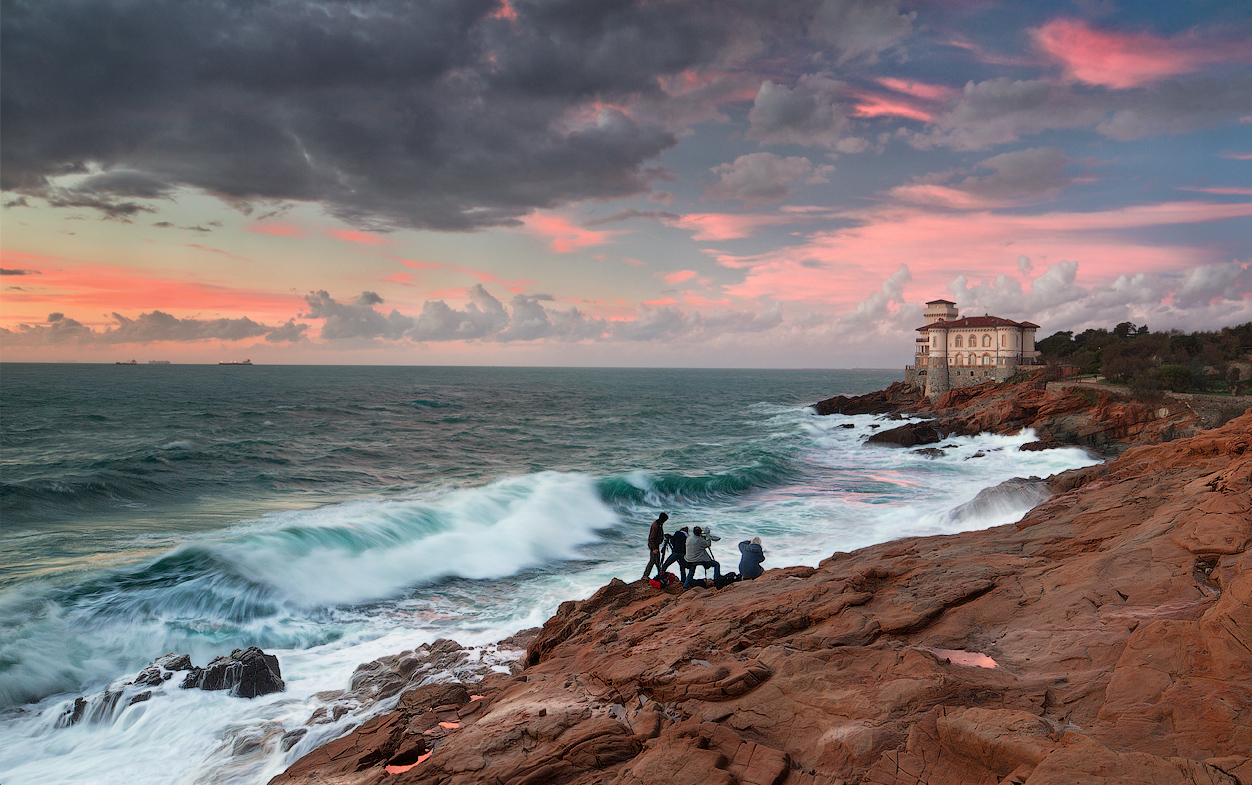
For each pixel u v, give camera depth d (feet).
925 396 292.40
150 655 48.34
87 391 387.55
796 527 86.58
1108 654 22.35
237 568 62.08
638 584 48.55
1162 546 31.22
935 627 28.78
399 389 515.50
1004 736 17.13
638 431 236.22
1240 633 19.35
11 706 40.88
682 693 24.86
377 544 73.77
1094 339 330.54
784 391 600.39
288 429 215.31
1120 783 14.29
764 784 18.38
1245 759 14.62
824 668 24.64
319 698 40.42
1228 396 157.99
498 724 25.02
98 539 76.43
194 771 32.55
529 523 86.02
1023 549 40.29
